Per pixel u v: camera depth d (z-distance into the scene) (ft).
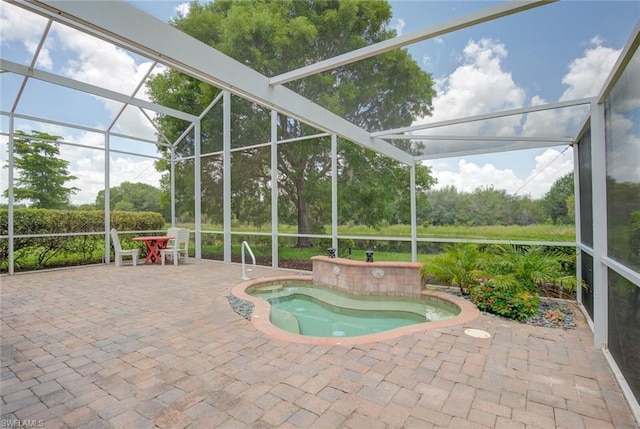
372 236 26.37
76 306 16.67
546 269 16.05
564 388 8.53
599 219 11.08
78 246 30.35
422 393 8.28
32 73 22.75
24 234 26.89
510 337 12.10
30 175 27.76
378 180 26.71
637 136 7.84
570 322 13.85
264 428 6.92
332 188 26.21
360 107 28.02
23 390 8.59
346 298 20.21
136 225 34.94
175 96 35.22
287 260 28.55
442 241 22.81
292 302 20.04
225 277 24.41
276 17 27.09
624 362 8.80
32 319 14.62
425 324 13.60
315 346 11.34
